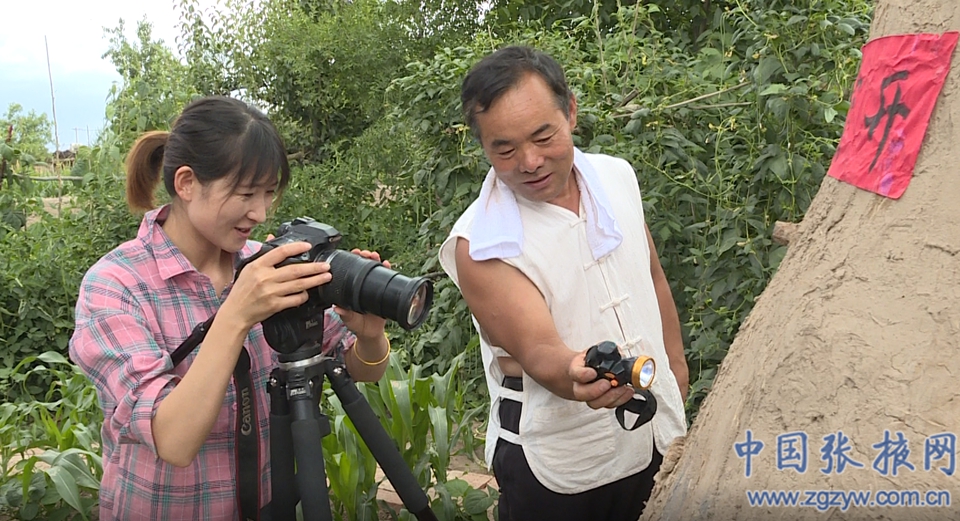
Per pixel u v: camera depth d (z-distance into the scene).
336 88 9.03
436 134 4.69
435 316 4.81
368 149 6.92
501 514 2.13
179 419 1.57
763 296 1.66
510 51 1.80
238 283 1.61
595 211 1.92
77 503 2.70
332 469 2.90
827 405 1.37
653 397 1.61
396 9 8.72
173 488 1.83
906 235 1.38
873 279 1.40
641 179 3.94
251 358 1.91
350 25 8.83
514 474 2.01
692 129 4.12
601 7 5.75
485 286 1.87
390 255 6.38
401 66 8.55
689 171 3.91
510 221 1.87
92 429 3.30
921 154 1.41
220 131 1.67
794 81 3.57
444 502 2.97
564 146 1.79
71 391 3.88
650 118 3.98
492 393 2.10
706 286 3.76
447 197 4.60
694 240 3.94
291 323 1.66
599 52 4.51
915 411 1.28
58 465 2.77
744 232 3.77
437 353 5.01
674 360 2.26
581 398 1.60
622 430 1.98
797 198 3.59
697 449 1.61
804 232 1.60
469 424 3.75
